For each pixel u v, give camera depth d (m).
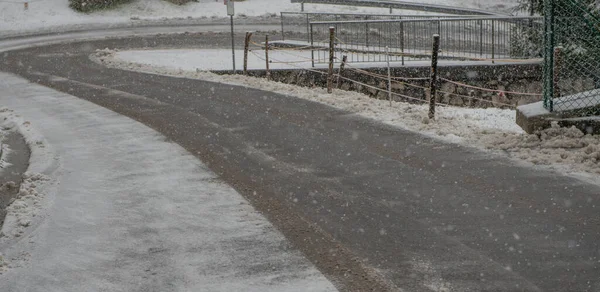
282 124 13.76
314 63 22.17
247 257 7.30
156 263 7.24
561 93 13.39
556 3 11.71
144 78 20.98
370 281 6.59
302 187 9.67
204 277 6.84
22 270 7.20
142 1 38.06
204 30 32.28
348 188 9.52
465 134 12.29
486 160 10.61
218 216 8.62
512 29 20.55
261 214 8.64
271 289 6.50
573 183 9.23
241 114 14.91
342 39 26.94
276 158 11.26
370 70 20.11
